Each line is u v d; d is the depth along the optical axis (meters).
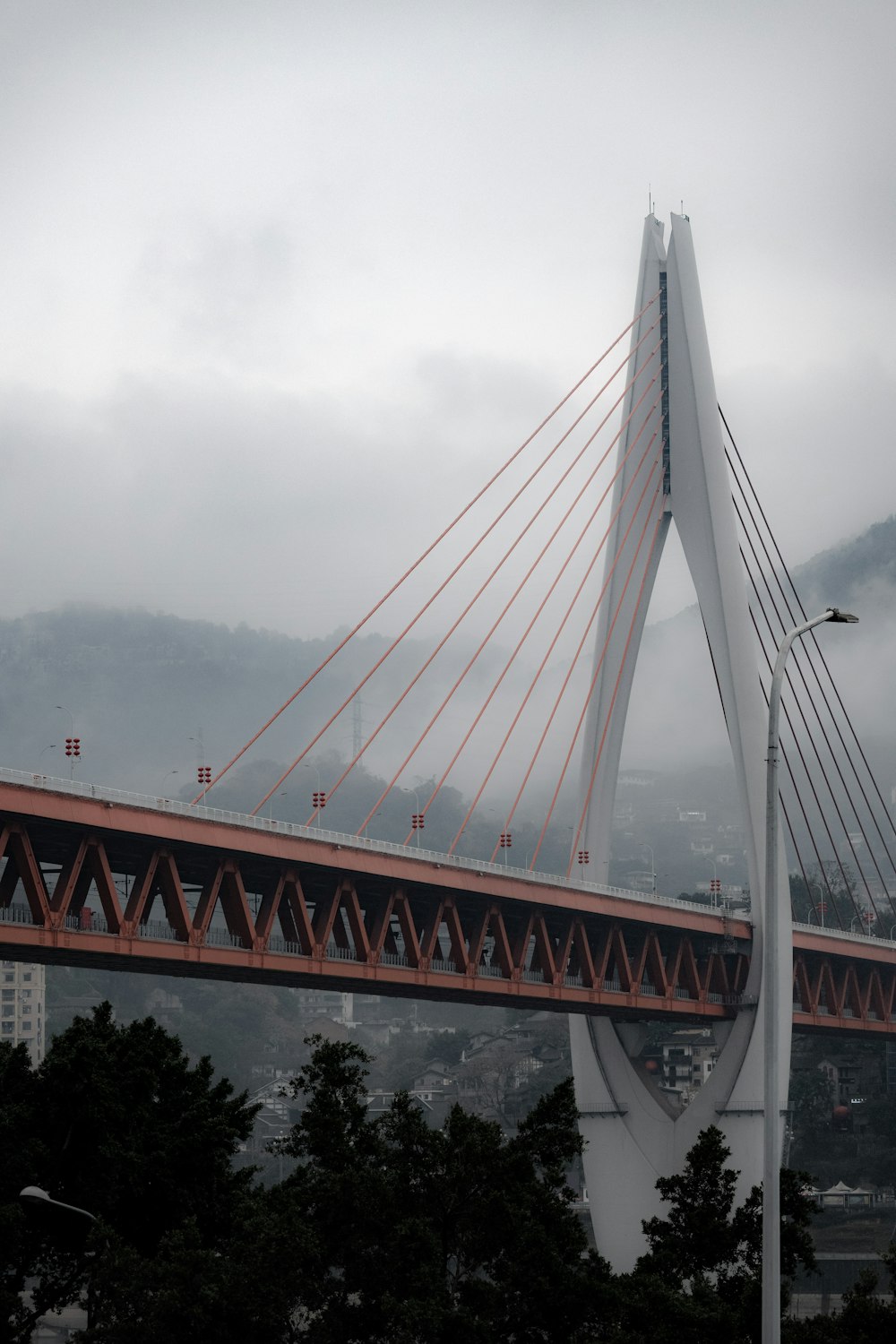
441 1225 63.44
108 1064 67.50
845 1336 61.94
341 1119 66.44
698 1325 59.91
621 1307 60.84
